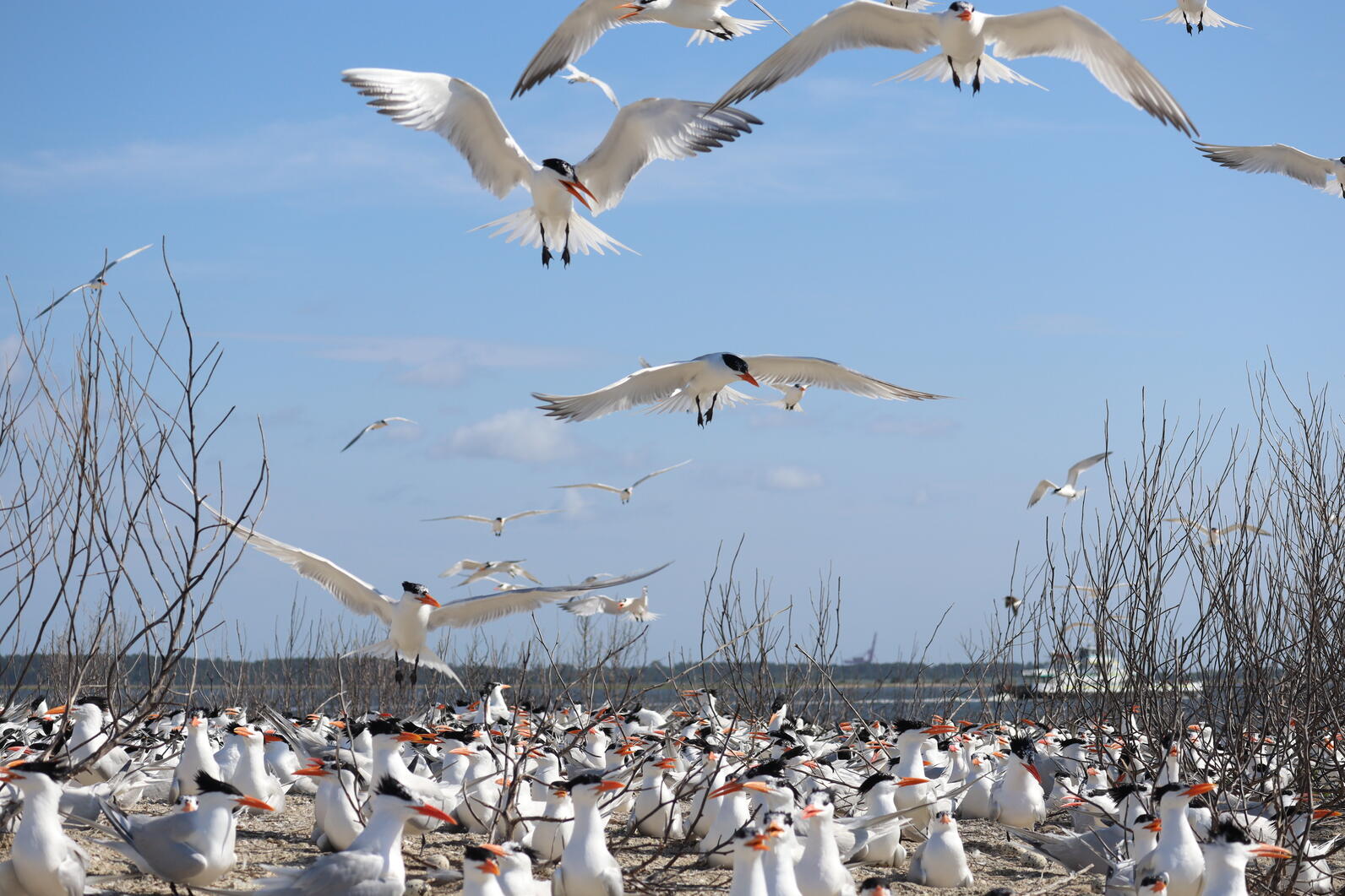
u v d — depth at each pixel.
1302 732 12.45
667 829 11.66
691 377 14.06
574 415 13.65
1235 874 9.16
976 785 14.97
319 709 22.47
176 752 17.34
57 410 10.41
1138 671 12.72
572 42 13.80
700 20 13.59
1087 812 12.80
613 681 21.42
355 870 8.74
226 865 9.51
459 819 12.89
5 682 15.82
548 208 14.25
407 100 13.43
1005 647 20.98
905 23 11.72
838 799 14.19
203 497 10.70
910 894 10.70
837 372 14.33
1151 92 11.49
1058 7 11.48
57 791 9.02
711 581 20.17
